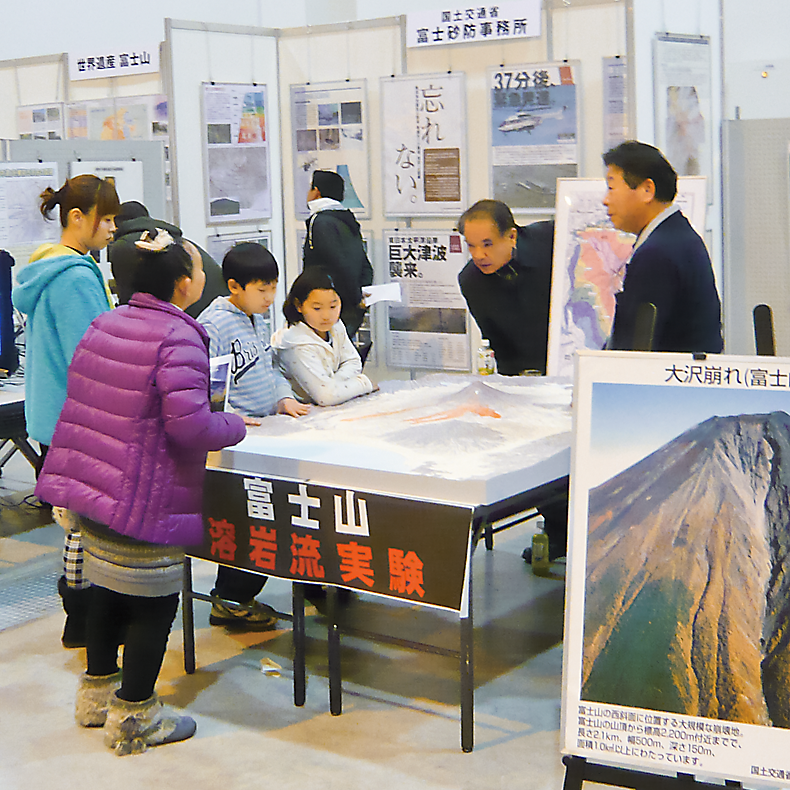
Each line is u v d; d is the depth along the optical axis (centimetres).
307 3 754
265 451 278
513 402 322
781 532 195
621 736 201
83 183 325
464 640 260
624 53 429
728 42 555
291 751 269
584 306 380
